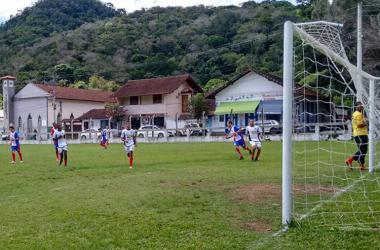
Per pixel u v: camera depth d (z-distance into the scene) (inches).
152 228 269.4
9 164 735.1
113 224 281.1
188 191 398.3
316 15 1711.4
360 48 676.1
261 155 796.6
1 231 271.6
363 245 226.5
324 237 242.1
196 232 259.1
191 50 2871.6
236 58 2573.8
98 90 2817.4
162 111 2149.4
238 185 427.5
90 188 433.7
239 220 287.7
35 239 251.6
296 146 845.8
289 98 275.0
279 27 2490.2
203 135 1541.6
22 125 2608.3
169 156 829.2
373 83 495.8
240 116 1852.9
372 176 457.4
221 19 2984.7
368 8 1493.6
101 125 2311.8
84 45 3307.1
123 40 3240.7
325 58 470.6
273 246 229.9
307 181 437.1
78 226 279.0
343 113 730.2
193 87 2235.5
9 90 2630.4
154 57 2925.7
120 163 704.4
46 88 2559.1
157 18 3535.9
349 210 305.3
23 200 379.2
